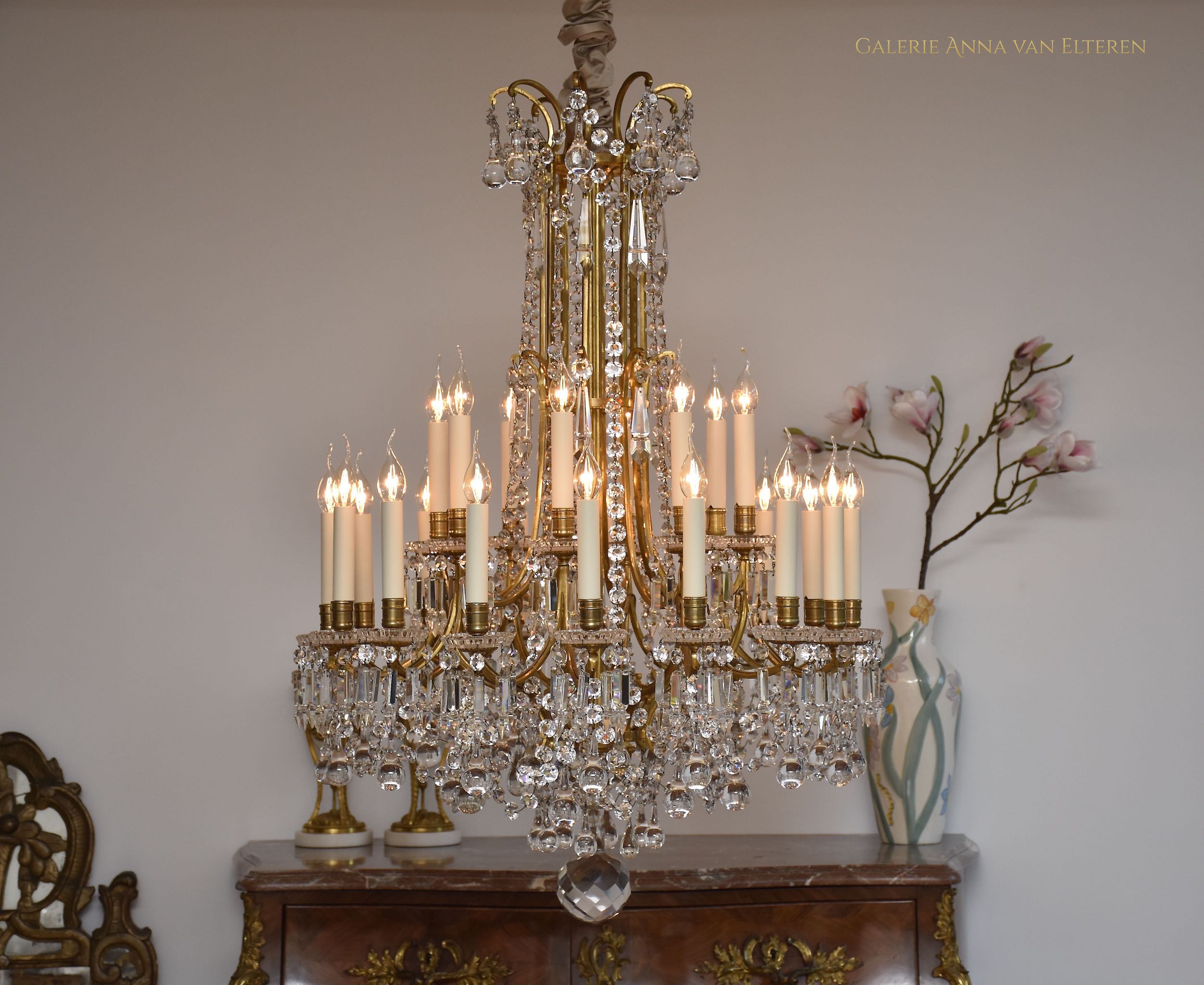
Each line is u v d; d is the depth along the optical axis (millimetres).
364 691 1317
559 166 1461
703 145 2785
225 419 2676
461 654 1270
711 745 1315
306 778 2559
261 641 2602
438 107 2795
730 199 2770
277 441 2672
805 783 2559
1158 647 2557
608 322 1368
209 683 2586
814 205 2762
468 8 2822
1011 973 2482
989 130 2768
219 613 2609
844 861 2174
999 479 2631
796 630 1353
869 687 1401
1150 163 2729
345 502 1365
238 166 2768
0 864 2477
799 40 2814
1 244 2719
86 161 2756
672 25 2820
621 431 1361
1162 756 2523
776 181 2771
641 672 2418
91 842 2498
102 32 2799
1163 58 2764
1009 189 2744
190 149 2770
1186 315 2664
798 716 1381
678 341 2727
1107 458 2623
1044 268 2709
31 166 2750
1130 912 2482
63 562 2617
